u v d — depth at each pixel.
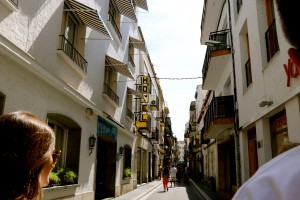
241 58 12.02
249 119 10.86
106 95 14.00
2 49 6.16
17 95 6.91
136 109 22.88
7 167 1.29
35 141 1.36
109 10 15.18
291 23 0.93
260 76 9.50
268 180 0.72
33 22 7.67
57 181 8.99
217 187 19.86
